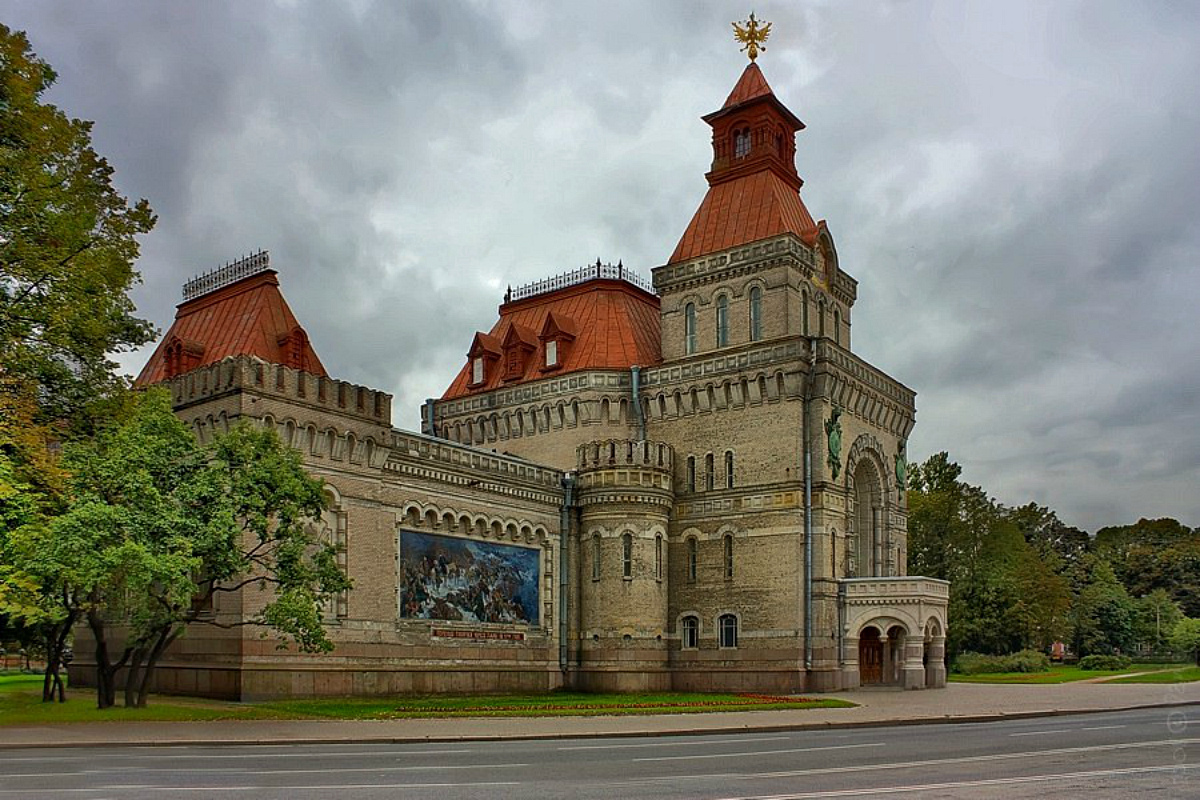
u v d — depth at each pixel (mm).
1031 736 34188
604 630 66312
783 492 65875
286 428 51875
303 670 51375
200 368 52375
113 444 41812
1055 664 131500
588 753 28125
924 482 116250
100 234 46531
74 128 45625
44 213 43531
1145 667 109312
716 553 68062
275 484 43219
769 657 65000
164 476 42031
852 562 68562
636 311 77938
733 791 20188
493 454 64375
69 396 45875
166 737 32031
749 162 73875
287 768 24266
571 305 78438
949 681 84062
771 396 67250
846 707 48594
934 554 112062
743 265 69938
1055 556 164875
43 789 20484
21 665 105938
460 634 60469
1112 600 145250
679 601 69000
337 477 54406
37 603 40594
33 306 43531
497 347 79688
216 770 23844
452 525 60969
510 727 36469
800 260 69438
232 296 66250
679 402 70812
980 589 109062
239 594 49094
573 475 69312
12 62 43969
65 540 37594
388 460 57375
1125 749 29234
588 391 72188
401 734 33188
